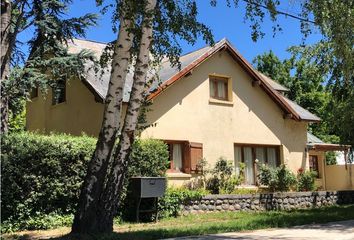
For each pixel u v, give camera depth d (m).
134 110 10.88
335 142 32.12
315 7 13.27
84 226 10.26
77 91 19.16
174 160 18.39
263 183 19.95
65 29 15.59
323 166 26.39
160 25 11.30
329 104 19.23
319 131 32.75
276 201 18.42
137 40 11.56
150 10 10.64
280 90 25.73
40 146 12.39
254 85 21.16
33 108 22.31
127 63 10.88
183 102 18.72
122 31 10.85
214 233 11.32
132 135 10.83
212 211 16.47
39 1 14.96
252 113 20.89
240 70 20.81
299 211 17.25
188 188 18.05
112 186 10.55
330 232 11.41
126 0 10.48
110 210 10.51
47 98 21.17
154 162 14.94
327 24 13.77
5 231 11.74
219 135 19.62
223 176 18.77
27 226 12.12
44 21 14.91
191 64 18.50
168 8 11.28
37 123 21.84
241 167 19.70
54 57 15.39
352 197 21.45
